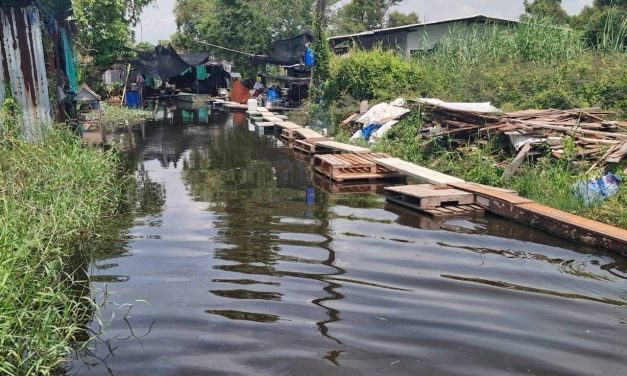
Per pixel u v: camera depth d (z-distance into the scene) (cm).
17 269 505
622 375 411
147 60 3578
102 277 604
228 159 1433
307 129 1809
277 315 508
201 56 4028
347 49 3025
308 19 4353
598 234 700
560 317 509
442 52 2091
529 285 586
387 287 577
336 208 912
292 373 407
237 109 3161
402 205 927
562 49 1836
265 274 612
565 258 669
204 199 977
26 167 823
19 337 422
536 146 1030
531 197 905
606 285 586
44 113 1216
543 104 1426
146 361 426
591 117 1139
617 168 900
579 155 962
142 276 606
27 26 1184
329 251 693
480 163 1083
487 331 479
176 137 1884
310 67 2867
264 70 4288
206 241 731
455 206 902
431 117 1402
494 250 699
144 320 498
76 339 463
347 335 469
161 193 1025
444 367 418
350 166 1148
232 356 432
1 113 1097
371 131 1577
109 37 3016
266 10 4266
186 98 3778
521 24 1989
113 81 4094
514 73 1631
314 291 565
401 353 439
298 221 831
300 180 1155
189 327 484
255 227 797
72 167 866
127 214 869
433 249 702
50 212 714
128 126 2238
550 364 425
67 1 1544
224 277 603
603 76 1420
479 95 1627
